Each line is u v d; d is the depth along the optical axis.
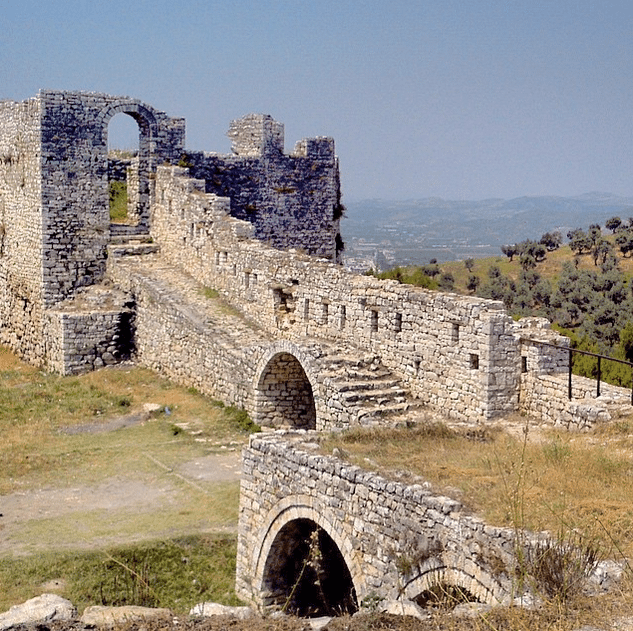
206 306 48.28
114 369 51.03
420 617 17.05
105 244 56.31
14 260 58.50
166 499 32.50
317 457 24.14
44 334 53.97
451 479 21.83
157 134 57.78
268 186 61.53
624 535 18.06
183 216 53.75
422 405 34.84
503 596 17.52
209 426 40.81
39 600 19.36
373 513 21.84
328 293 40.75
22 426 41.16
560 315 80.69
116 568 27.20
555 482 20.95
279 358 39.84
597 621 14.82
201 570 27.88
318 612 26.66
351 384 34.97
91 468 35.84
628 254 114.56
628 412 27.81
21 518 30.78
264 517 26.20
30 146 55.41
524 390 32.12
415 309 35.53
